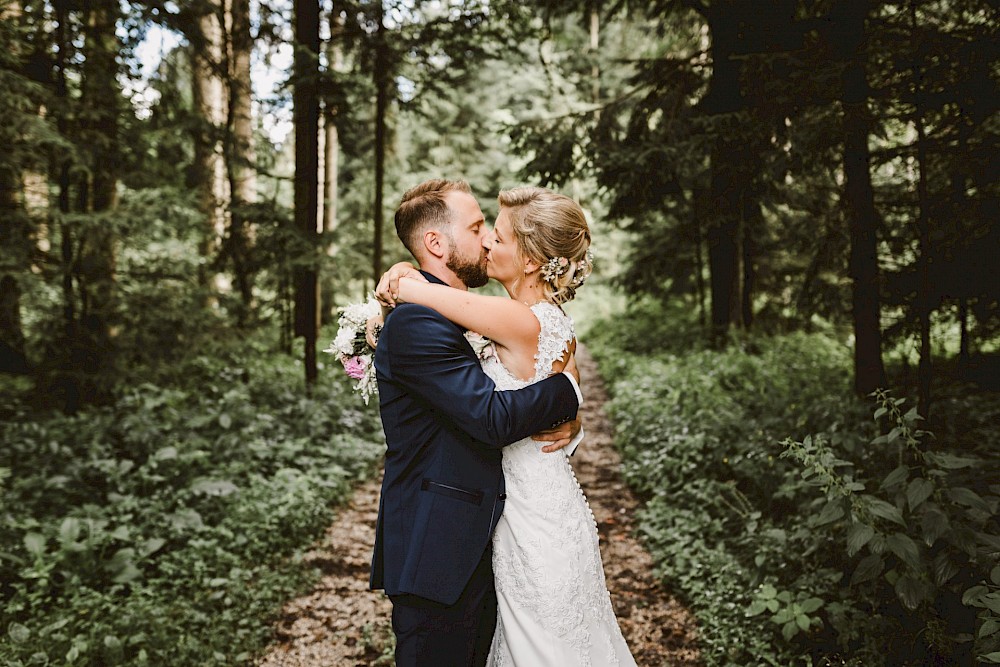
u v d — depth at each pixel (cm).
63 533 404
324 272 811
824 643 324
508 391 202
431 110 1995
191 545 449
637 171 728
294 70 821
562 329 217
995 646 252
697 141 625
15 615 371
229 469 549
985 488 337
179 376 757
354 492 651
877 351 553
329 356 1081
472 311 209
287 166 1722
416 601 207
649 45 1761
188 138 819
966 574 297
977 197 489
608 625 228
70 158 651
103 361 701
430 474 211
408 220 225
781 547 377
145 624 361
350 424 769
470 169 2152
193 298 765
